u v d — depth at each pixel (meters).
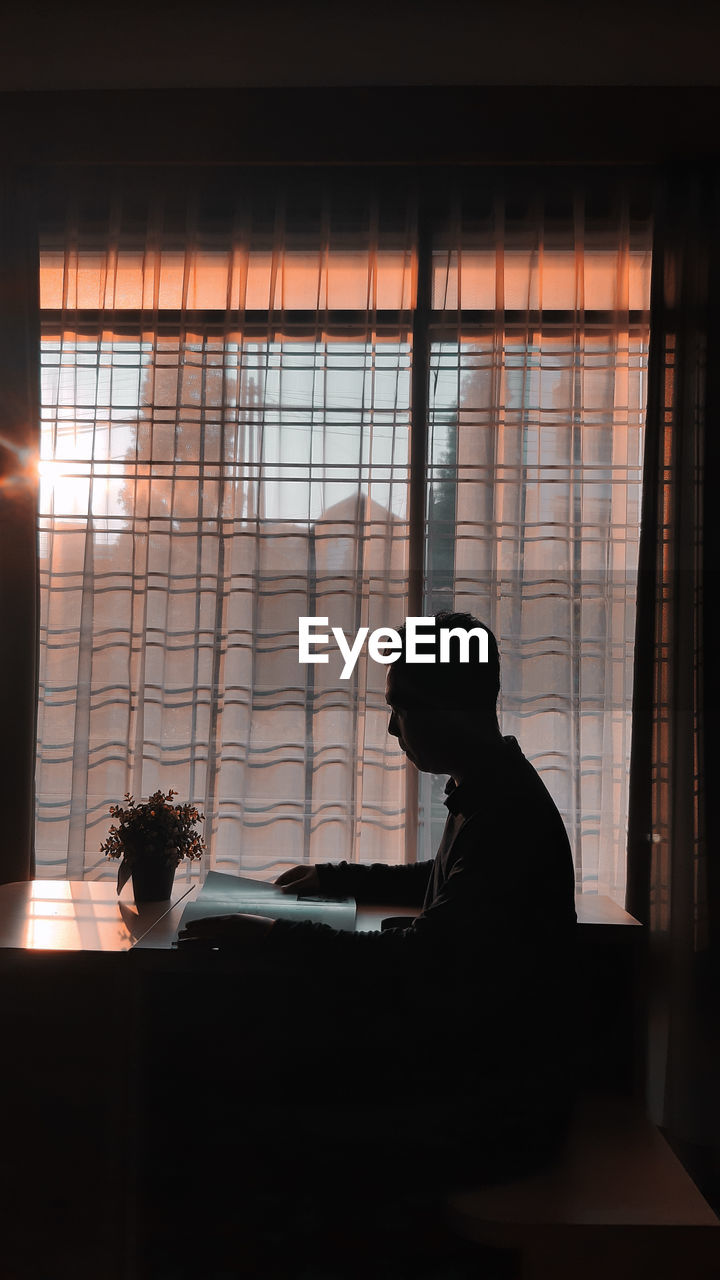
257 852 1.50
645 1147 1.19
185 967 1.17
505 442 1.62
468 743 1.21
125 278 1.65
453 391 1.61
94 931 1.22
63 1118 1.17
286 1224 1.15
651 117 1.58
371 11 1.44
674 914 1.47
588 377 1.65
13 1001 1.17
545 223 1.64
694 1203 1.09
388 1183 1.13
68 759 1.59
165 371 1.62
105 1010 1.17
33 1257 1.16
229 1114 1.17
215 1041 1.17
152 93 1.62
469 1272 1.09
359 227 1.63
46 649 1.60
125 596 1.59
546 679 1.59
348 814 1.51
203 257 1.64
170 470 1.60
